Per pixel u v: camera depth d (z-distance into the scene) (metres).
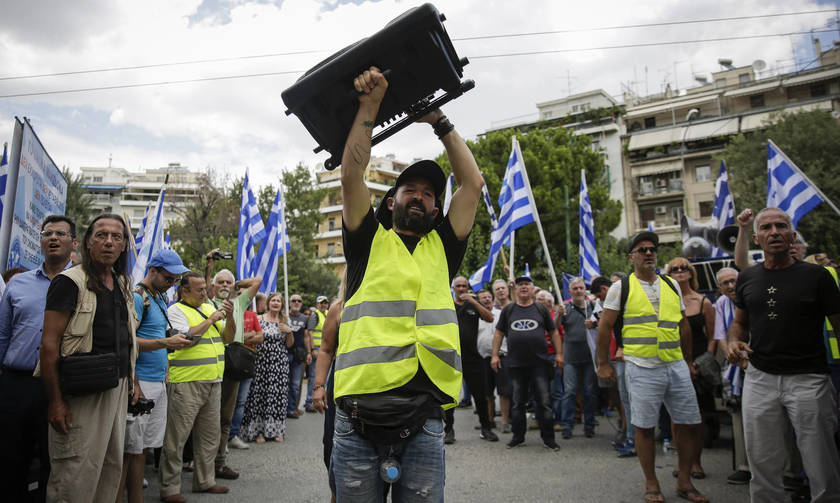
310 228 36.09
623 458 6.45
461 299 7.94
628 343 4.93
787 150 28.09
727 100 44.50
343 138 2.37
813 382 3.62
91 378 3.19
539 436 8.02
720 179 10.42
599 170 29.66
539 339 7.12
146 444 4.39
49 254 3.96
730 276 5.74
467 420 9.71
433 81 2.19
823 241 25.59
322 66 2.17
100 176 79.69
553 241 28.61
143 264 7.61
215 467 5.72
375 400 2.10
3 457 3.58
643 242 5.02
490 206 11.75
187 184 40.38
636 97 52.44
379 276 2.27
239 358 5.79
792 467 4.85
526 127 47.75
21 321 3.77
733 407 5.38
